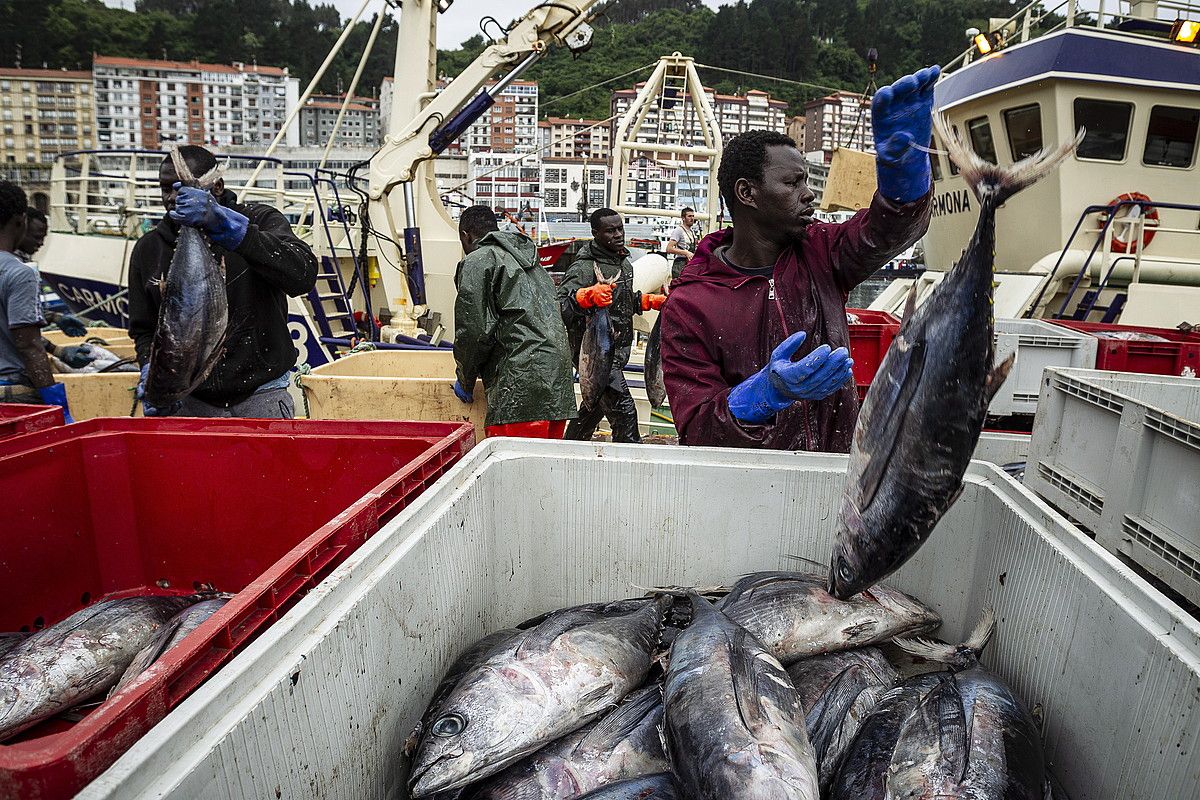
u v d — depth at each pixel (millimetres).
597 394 5316
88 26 119438
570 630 1900
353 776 1476
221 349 2957
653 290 8125
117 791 929
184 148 3299
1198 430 1960
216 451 2592
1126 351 4094
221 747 1081
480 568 2166
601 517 2328
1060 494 2674
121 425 2619
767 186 2252
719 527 2277
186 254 2803
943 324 1568
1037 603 1800
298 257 3314
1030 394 4121
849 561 1757
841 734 1787
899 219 2113
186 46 125375
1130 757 1433
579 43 7574
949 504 1637
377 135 110062
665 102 10438
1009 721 1595
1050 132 7805
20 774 913
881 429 1655
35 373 4000
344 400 4574
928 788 1458
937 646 1973
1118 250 7891
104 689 2047
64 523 2465
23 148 110688
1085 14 7887
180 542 2646
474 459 2184
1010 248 8617
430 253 9062
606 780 1667
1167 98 7582
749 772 1388
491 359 4312
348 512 1728
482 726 1620
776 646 2004
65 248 9953
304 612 1348
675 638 1900
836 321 2324
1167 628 1405
